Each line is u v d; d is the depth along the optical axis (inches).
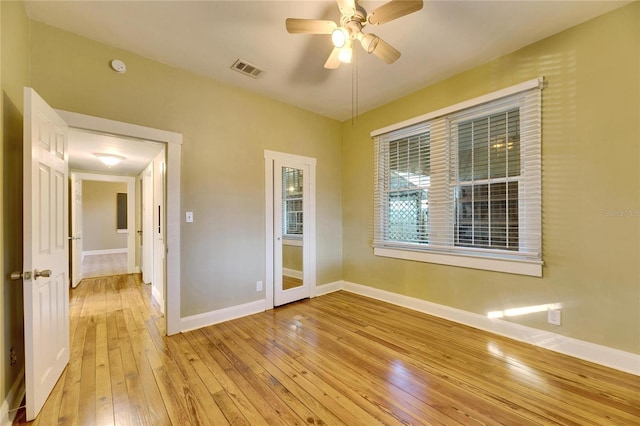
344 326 116.3
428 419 63.6
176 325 109.8
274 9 81.5
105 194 341.1
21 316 74.0
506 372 81.7
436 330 111.0
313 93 135.6
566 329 91.0
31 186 63.6
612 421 62.5
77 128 91.5
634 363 79.4
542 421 62.6
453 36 93.4
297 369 84.4
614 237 82.7
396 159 145.0
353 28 73.7
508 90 101.6
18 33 74.0
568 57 90.1
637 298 79.3
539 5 80.0
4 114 65.2
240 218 129.3
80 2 77.9
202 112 118.2
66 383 77.2
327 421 63.3
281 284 143.3
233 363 87.8
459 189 119.7
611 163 83.0
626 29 80.3
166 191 109.4
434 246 126.8
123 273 226.5
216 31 91.0
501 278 105.8
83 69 92.5
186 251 113.3
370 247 156.9
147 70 105.0
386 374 81.5
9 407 64.3
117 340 104.2
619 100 81.6
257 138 135.6
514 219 103.1
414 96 134.3
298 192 152.5
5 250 65.4
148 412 66.4
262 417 64.7
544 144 95.2
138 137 102.5
